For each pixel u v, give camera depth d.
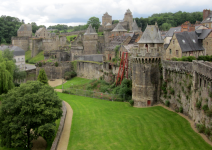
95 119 49.19
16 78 80.44
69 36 158.12
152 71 51.91
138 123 43.81
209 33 62.97
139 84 53.12
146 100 52.75
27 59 137.62
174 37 60.25
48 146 39.97
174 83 46.72
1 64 62.69
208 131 33.38
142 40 55.31
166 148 33.84
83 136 41.47
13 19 196.25
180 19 160.62
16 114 39.28
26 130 36.59
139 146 35.94
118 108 55.19
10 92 42.12
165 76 49.78
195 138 34.34
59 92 75.31
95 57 98.62
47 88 46.16
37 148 39.50
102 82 74.94
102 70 82.50
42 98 40.12
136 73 53.28
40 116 38.00
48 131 36.56
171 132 38.28
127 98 60.22
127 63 65.31
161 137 37.34
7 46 117.50
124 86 61.94
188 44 60.66
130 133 40.75
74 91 73.50
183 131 37.31
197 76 37.59
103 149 36.31
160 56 51.56
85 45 112.12
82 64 94.75
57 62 97.25
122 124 44.75
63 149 37.09
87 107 58.09
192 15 161.62
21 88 42.53
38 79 75.19
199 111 36.75
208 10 94.38
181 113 44.12
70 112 55.06
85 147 37.41
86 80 89.44
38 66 95.88
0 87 61.72
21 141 37.44
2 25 173.50
